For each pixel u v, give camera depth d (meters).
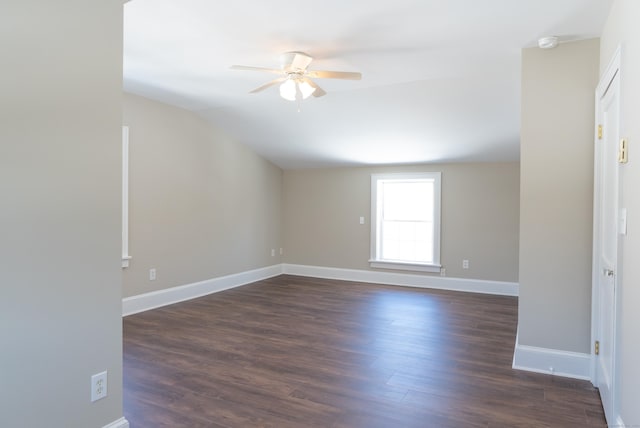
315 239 7.01
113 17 2.02
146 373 2.97
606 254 2.52
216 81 4.03
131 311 4.56
